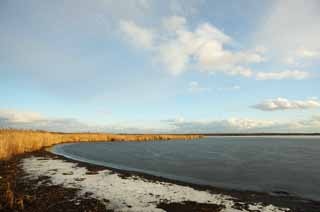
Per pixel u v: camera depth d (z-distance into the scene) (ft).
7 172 51.88
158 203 32.91
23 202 30.63
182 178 52.75
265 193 40.52
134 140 254.47
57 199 33.32
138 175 53.31
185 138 345.31
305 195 39.55
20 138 96.84
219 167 69.51
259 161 83.87
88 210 29.09
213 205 32.68
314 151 127.44
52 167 60.39
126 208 30.48
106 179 47.83
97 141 220.64
